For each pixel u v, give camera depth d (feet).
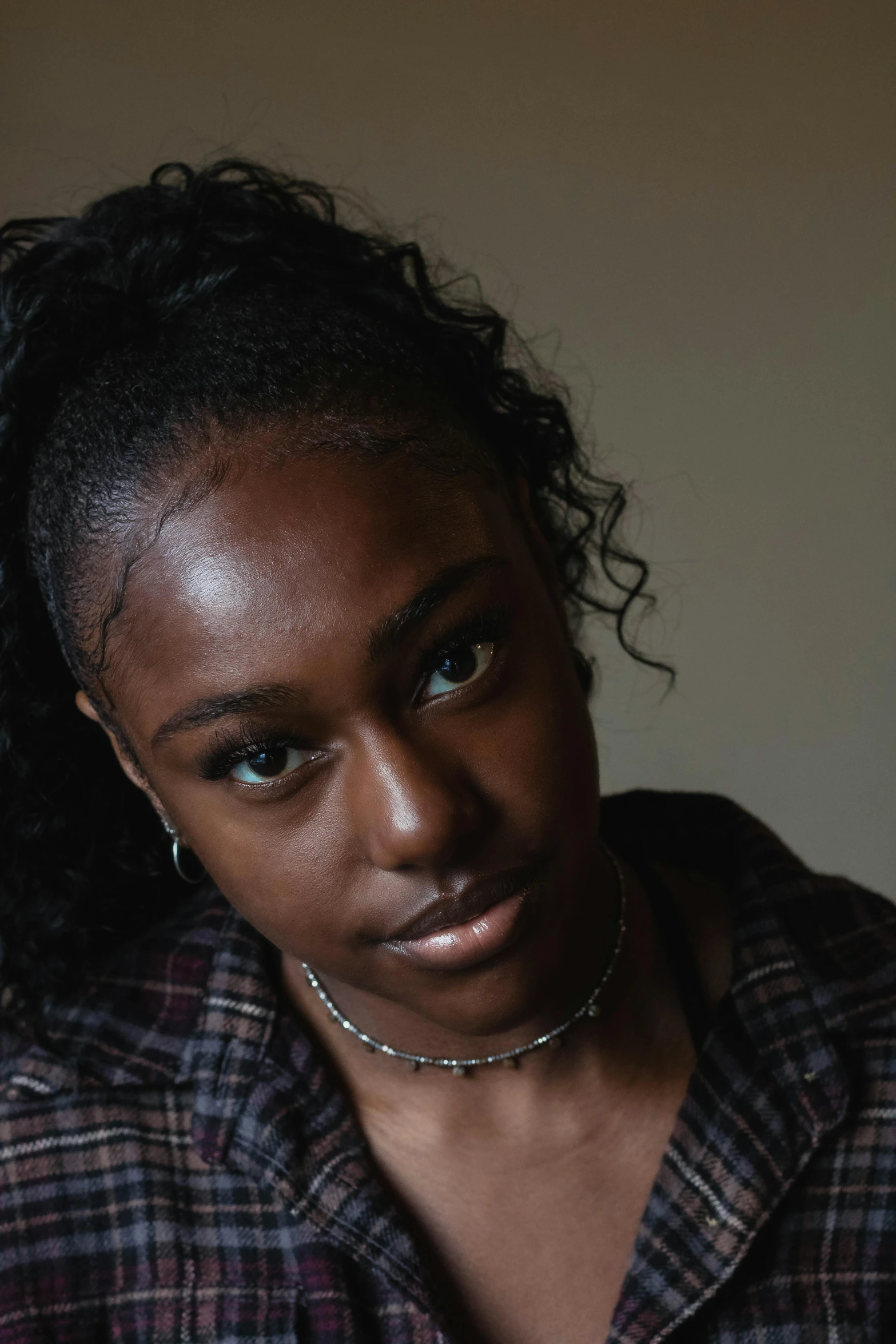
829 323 5.69
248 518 1.79
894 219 5.60
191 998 2.62
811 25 5.48
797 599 5.88
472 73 5.52
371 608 1.77
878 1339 2.38
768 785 6.02
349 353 1.95
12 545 2.25
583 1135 2.43
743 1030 2.50
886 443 5.77
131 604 1.87
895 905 2.77
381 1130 2.48
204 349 1.94
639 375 5.71
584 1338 2.34
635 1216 2.39
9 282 2.21
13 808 2.59
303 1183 2.40
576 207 5.59
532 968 2.02
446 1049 2.38
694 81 5.53
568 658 2.06
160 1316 2.41
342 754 1.85
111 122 5.47
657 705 5.87
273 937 2.08
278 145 5.42
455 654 1.88
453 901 1.89
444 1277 2.39
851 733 6.00
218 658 1.79
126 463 1.88
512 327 3.22
